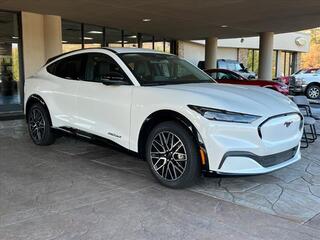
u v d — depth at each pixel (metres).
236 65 20.97
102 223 3.36
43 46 11.14
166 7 10.03
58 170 4.95
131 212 3.61
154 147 4.39
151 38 17.16
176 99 4.15
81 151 5.96
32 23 10.80
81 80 5.40
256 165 3.96
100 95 4.99
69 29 12.70
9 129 7.89
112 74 4.90
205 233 3.20
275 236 3.16
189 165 4.05
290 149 4.38
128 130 4.64
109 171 4.93
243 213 3.63
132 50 5.34
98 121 5.06
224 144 3.85
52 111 5.84
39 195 4.03
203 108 3.94
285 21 12.87
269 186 4.41
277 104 4.30
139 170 4.99
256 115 3.93
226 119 3.86
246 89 4.66
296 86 18.62
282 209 3.74
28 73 10.79
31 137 6.39
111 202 3.85
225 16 11.61
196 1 9.26
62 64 5.90
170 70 5.22
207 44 18.25
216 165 3.90
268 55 16.48
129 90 4.64
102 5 9.66
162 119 4.30
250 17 11.86
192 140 4.02
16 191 4.15
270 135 4.02
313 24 13.71
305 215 3.61
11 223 3.34
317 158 5.72
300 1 9.41
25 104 6.40
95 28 13.60
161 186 4.36
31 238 3.07
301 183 4.53
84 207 3.71
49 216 3.49
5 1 9.09
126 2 9.31
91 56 5.39
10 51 10.52
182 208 3.72
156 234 3.17
